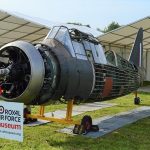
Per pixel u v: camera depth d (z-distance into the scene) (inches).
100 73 357.4
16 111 244.7
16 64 276.4
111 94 404.2
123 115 472.7
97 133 343.9
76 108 524.1
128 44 1112.8
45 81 283.1
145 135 344.2
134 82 497.4
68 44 318.3
